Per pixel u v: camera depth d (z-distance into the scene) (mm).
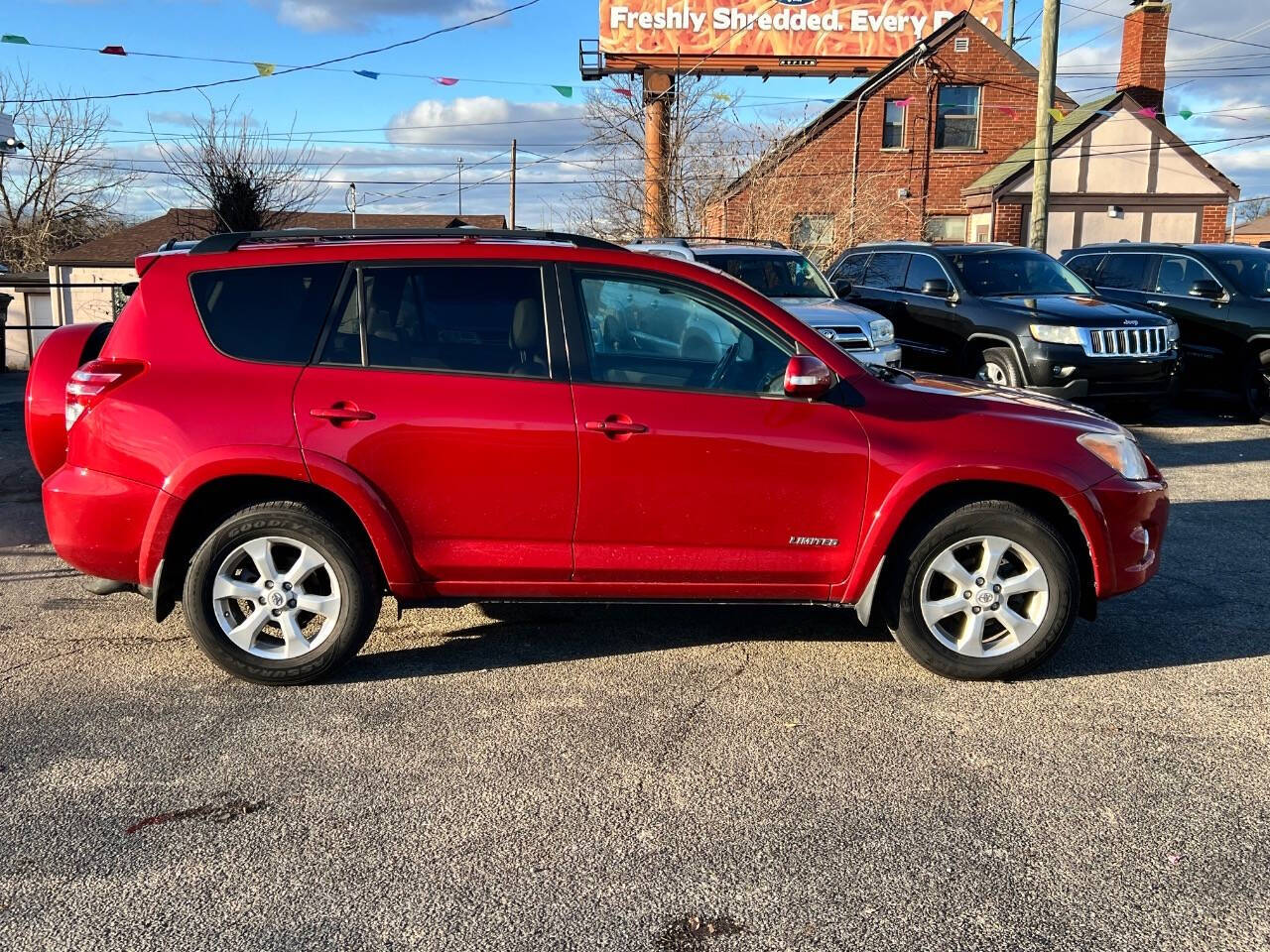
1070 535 4293
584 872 2928
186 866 2939
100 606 5188
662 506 4105
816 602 4305
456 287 4117
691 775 3480
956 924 2693
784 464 4090
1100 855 3008
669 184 24344
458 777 3461
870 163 26188
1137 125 23875
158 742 3701
